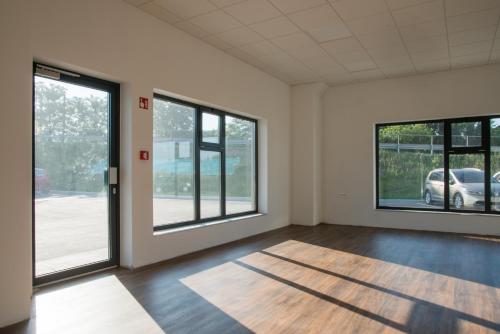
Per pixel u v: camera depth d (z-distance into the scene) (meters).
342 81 7.15
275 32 4.73
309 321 2.68
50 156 3.43
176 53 4.54
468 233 6.26
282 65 6.13
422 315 2.80
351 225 7.27
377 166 7.23
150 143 4.15
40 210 3.35
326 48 5.32
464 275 3.83
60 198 3.52
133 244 3.95
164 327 2.56
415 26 4.55
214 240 5.22
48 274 3.41
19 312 2.63
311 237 5.96
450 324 2.64
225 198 5.82
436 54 5.60
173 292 3.26
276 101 6.89
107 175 3.94
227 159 5.91
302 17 4.29
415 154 6.90
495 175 6.23
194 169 5.18
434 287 3.45
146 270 3.91
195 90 4.84
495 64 6.07
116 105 3.99
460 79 6.34
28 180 2.72
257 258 4.52
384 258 4.55
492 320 2.71
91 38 3.50
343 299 3.13
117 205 4.00
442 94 6.49
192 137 5.16
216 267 4.08
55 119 3.48
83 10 3.43
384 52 5.50
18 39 2.66
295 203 7.39
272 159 6.78
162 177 4.63
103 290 3.28
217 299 3.10
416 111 6.70
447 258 4.55
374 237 5.95
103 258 3.92
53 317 2.70
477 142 6.35
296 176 7.38
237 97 5.71
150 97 4.16
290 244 5.38
